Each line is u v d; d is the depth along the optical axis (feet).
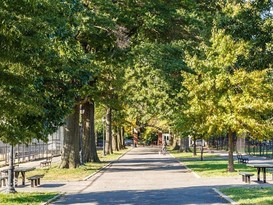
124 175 104.78
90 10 96.78
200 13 116.26
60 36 57.41
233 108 100.07
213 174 100.94
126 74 141.18
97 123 271.49
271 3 45.57
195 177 96.53
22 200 61.52
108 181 90.84
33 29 39.83
